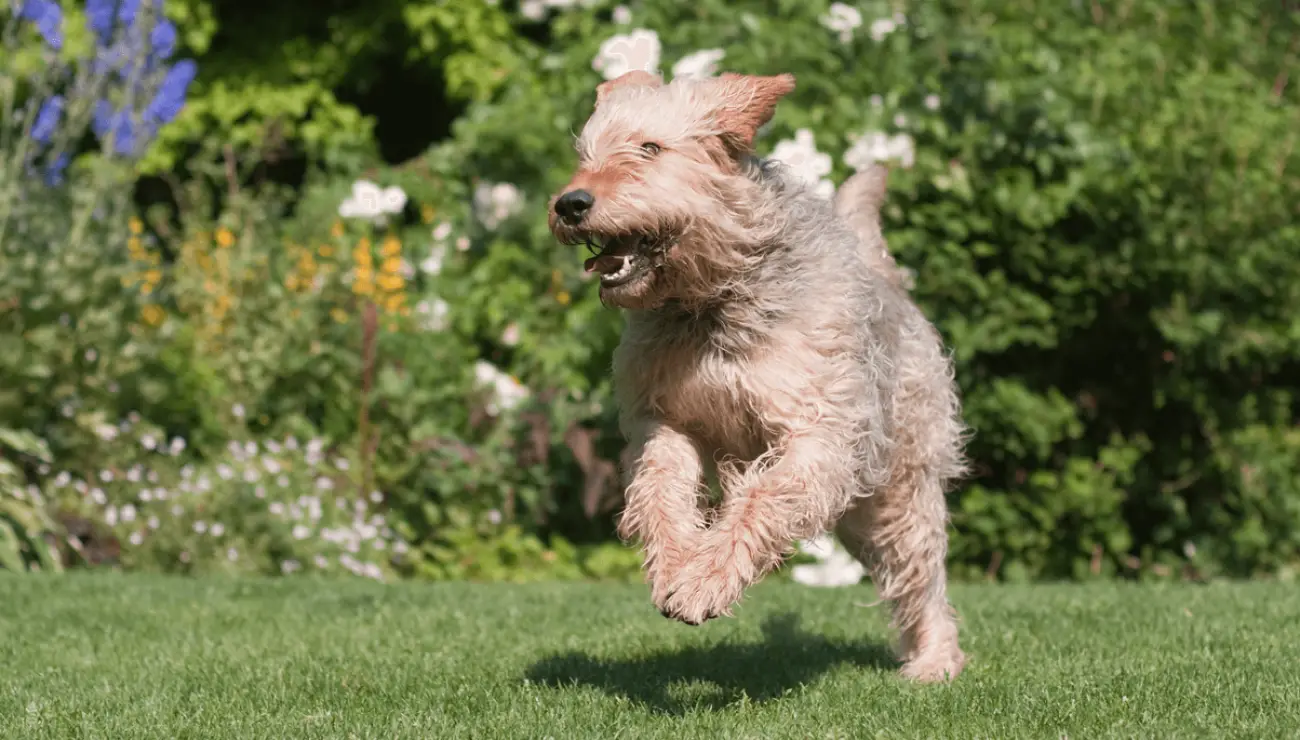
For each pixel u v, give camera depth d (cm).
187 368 1002
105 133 1009
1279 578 1000
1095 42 1064
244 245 1095
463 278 1055
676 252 430
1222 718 407
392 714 434
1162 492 1013
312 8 1577
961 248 942
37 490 903
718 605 402
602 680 499
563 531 993
